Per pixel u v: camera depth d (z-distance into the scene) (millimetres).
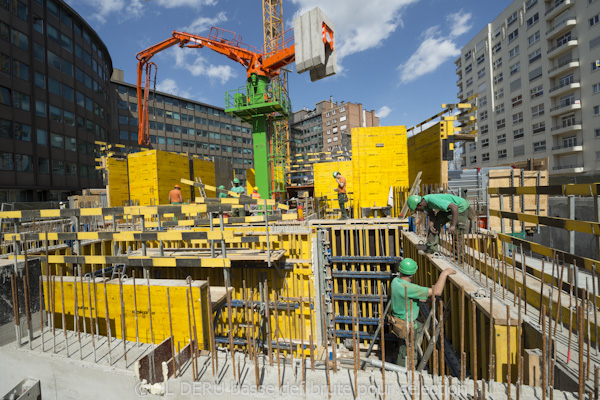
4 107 29922
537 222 3764
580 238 10539
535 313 3225
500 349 2986
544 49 42000
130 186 19562
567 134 39625
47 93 35094
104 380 3332
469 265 4578
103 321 5035
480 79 55656
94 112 43781
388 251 9781
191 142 72875
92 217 10195
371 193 14062
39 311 4422
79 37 41219
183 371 3176
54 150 35656
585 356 2600
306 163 31375
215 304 4879
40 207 13875
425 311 5184
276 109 21750
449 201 5113
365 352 9328
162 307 4711
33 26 33594
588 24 36281
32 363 3697
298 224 10266
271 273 8453
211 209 4914
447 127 10828
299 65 16797
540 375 2605
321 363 3244
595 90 35750
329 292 9578
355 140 14180
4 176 29547
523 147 46000
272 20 33375
